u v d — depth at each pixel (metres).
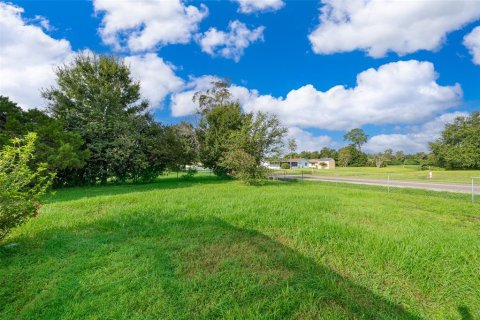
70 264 3.25
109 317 2.23
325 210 6.63
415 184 16.98
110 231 4.79
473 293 2.71
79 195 10.21
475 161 36.16
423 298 2.65
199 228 4.96
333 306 2.48
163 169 19.31
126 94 20.39
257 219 5.45
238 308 2.36
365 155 73.81
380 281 2.94
